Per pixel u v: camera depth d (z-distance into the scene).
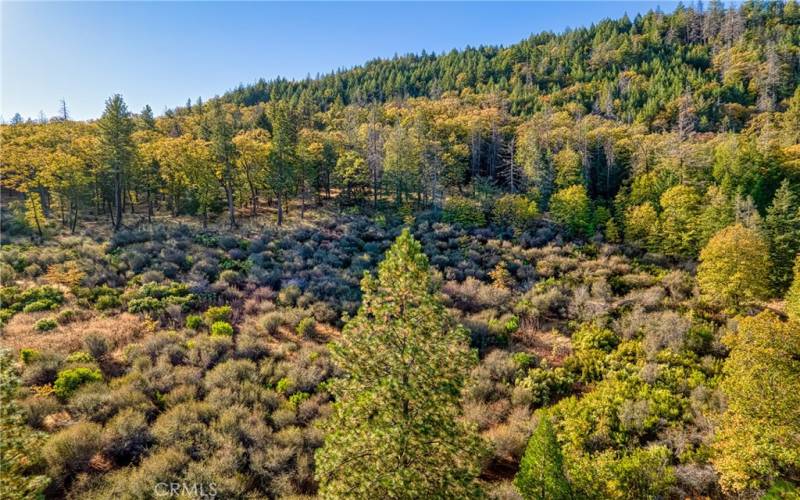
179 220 50.56
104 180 47.81
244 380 18.36
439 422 8.78
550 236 47.47
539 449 11.31
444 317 9.91
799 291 28.44
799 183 45.06
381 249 41.53
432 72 143.62
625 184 59.19
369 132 71.19
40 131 58.75
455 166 64.94
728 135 58.69
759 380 13.66
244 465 13.12
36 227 42.41
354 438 8.55
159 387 17.02
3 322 22.62
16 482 7.54
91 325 23.25
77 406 14.76
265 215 53.81
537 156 58.47
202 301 27.88
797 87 78.94
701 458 14.45
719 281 30.47
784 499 10.18
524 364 23.73
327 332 26.12
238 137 49.59
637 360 22.62
